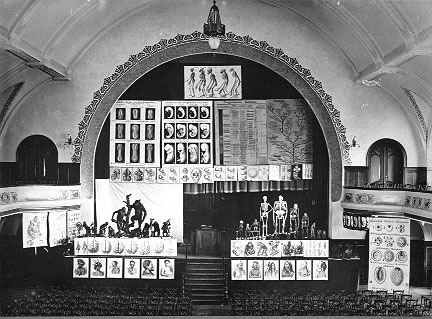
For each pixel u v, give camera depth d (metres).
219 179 28.19
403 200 25.58
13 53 21.64
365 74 25.67
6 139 26.83
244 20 27.12
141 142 28.19
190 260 26.64
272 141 28.22
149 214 28.33
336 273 26.50
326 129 27.16
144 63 27.16
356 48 25.08
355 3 21.83
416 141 26.70
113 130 28.08
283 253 26.62
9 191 24.53
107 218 27.94
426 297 24.64
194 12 27.03
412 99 25.66
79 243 26.39
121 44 27.16
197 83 28.11
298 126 28.22
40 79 26.20
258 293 26.03
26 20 19.98
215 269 26.45
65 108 27.25
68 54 25.77
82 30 24.70
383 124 26.94
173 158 28.17
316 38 27.09
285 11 26.89
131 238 26.52
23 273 26.16
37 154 27.08
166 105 28.22
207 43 27.02
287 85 28.08
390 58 22.58
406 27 20.23
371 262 26.03
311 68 27.09
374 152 27.11
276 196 28.67
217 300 25.56
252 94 28.16
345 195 26.97
